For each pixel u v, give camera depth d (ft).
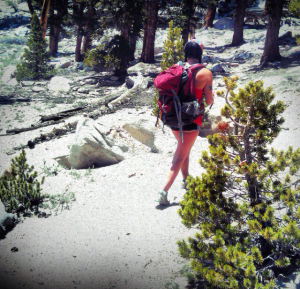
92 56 80.07
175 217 16.62
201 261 11.26
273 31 59.31
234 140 12.05
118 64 73.10
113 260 13.79
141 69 76.13
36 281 12.73
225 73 58.80
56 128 34.53
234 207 11.39
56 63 101.71
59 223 16.93
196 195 11.84
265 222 11.19
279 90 38.68
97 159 24.26
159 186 20.34
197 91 15.10
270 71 53.57
